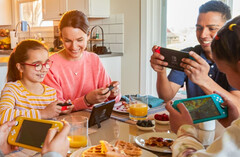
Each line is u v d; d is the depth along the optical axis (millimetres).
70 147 1049
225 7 1695
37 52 1492
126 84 3645
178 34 3227
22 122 927
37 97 1542
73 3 3668
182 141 825
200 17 1737
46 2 4059
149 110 1596
